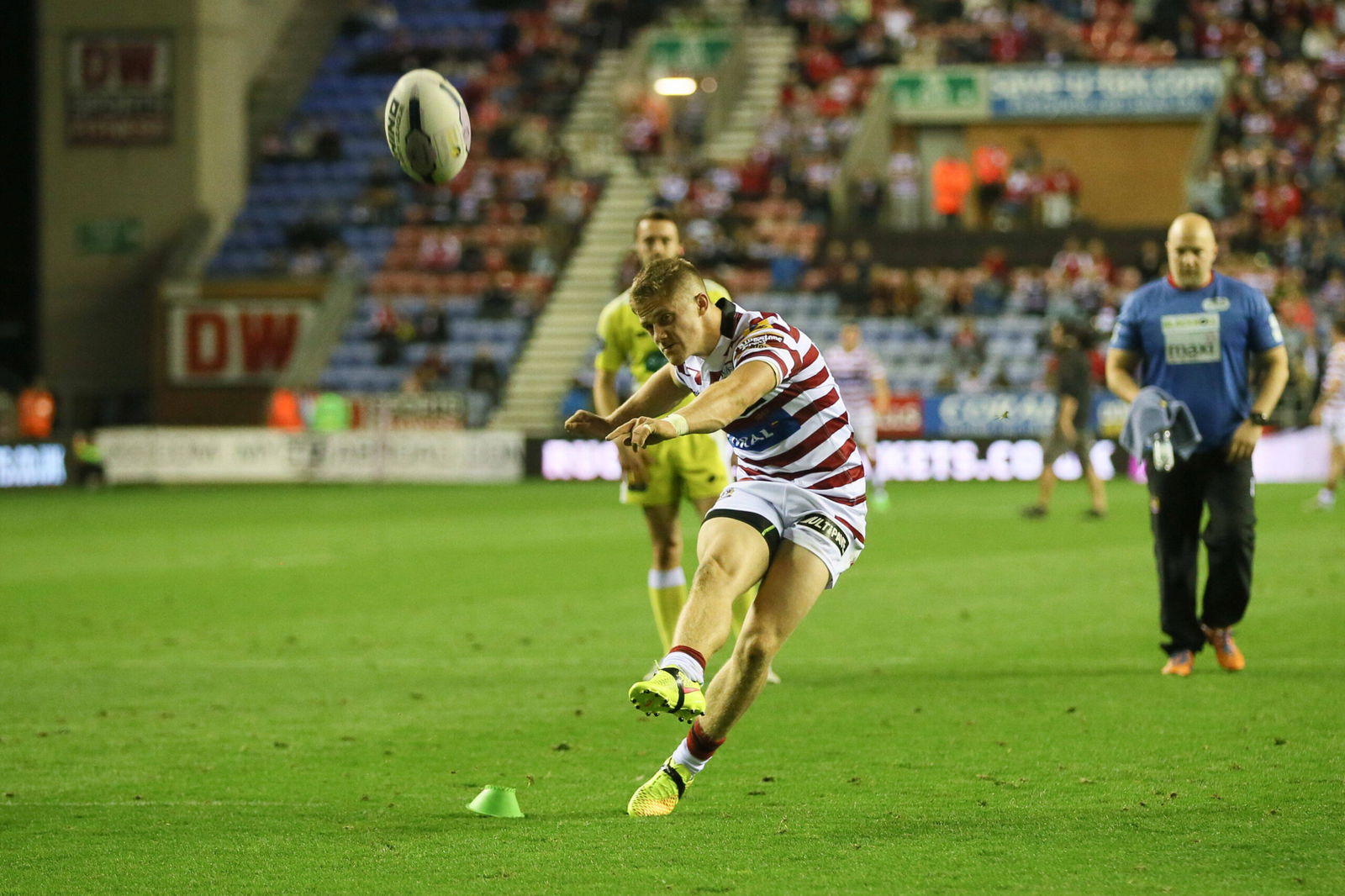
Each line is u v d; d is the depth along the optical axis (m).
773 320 20.16
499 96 138.50
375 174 131.50
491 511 79.06
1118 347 31.11
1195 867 17.72
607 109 137.12
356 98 139.25
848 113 131.75
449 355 119.50
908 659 33.41
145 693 30.50
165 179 129.38
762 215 123.62
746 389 19.11
